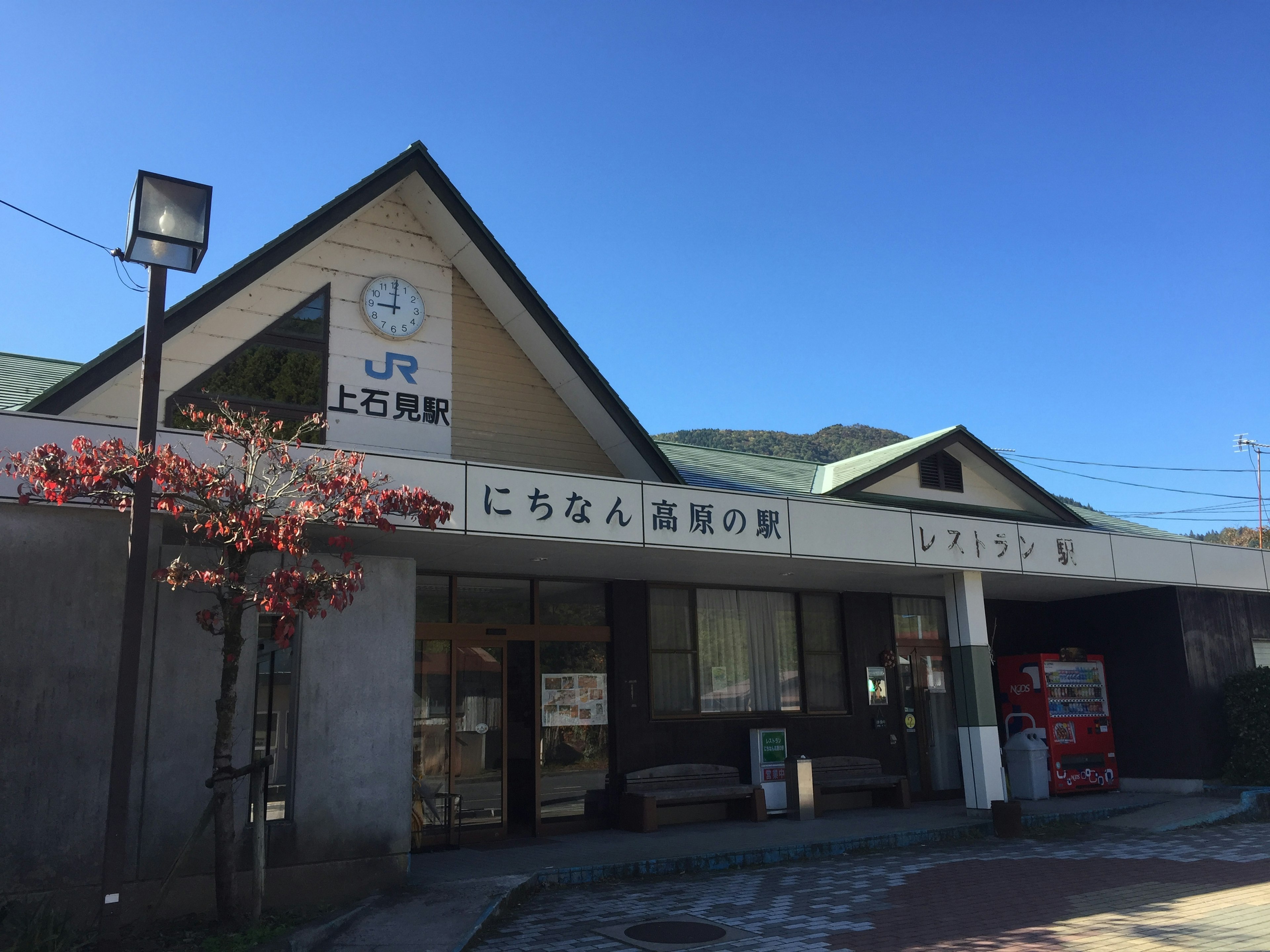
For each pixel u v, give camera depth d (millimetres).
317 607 6684
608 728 12070
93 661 7273
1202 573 15172
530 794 11305
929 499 14469
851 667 14273
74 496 6309
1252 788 14133
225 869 6910
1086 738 15234
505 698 11383
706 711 12898
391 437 10664
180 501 7270
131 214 6578
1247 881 8961
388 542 9258
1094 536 13836
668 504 10117
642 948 6746
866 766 13750
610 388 11555
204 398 9672
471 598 11422
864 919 7594
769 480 14438
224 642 7559
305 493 7262
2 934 6164
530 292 11234
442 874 8906
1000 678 15781
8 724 6918
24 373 11141
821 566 11703
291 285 10430
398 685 8594
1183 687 14875
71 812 7035
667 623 12859
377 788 8328
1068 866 9867
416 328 11125
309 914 7461
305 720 8109
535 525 9203
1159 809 13336
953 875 9438
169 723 7516
